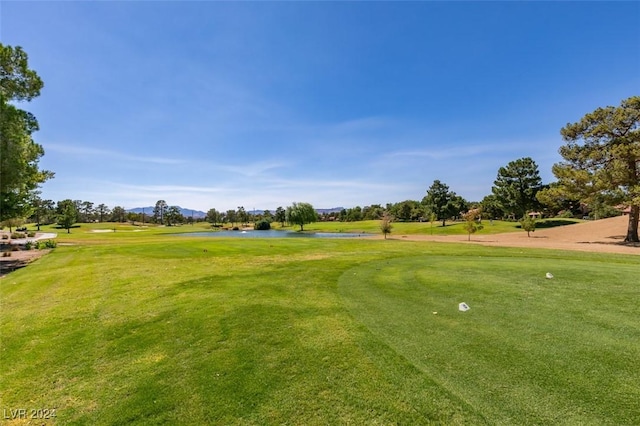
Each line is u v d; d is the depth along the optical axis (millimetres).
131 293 7887
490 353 4207
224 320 5719
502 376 3629
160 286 8539
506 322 5336
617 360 3930
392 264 11750
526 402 3131
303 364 4055
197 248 18078
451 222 65000
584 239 26953
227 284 8586
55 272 11578
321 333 5027
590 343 4434
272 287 8180
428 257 13734
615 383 3420
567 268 10188
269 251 16625
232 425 2982
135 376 3932
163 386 3680
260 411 3168
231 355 4375
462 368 3838
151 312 6324
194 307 6539
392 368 3881
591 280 8328
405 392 3375
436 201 53375
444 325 5277
